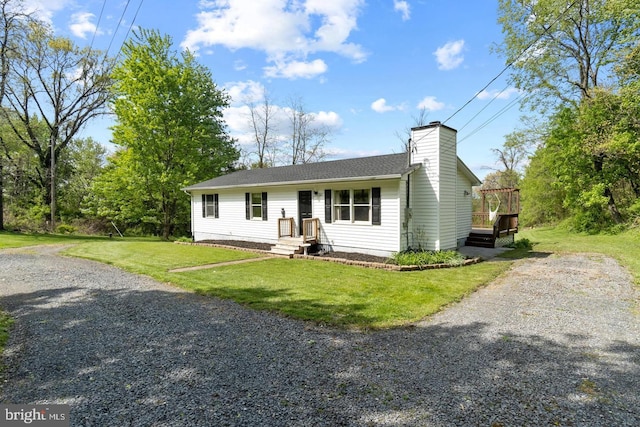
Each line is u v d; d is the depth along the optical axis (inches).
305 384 123.6
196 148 892.6
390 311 212.2
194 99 869.8
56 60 817.5
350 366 138.3
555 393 116.6
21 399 114.7
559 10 641.6
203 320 197.8
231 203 617.9
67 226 878.4
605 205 692.1
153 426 98.4
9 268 365.4
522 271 338.0
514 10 702.5
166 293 261.6
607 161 649.0
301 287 276.5
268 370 135.0
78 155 1161.4
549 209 905.5
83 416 103.9
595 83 678.5
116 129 801.6
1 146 786.8
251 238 582.9
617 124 597.3
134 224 1078.4
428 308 217.9
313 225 481.1
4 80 722.8
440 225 416.2
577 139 661.9
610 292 254.5
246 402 111.7
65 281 303.3
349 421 101.1
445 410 106.7
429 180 418.6
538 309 215.3
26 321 197.2
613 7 554.3
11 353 153.1
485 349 154.5
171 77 802.2
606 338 166.6
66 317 203.8
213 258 436.8
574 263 377.7
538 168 892.0
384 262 384.8
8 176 772.6
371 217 430.6
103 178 851.4
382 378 127.8
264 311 214.5
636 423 99.4
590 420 101.1
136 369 136.6
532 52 697.6
